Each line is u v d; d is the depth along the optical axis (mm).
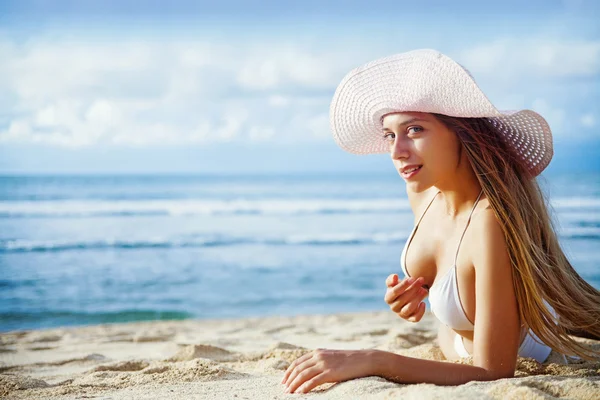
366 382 2100
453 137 2297
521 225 2213
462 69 2117
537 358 2885
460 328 2465
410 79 2277
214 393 2312
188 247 18250
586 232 19531
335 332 5551
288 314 9531
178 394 2340
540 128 2324
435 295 2422
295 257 16453
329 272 13961
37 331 6617
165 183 48094
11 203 31094
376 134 2770
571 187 38500
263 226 23828
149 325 7094
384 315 7461
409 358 2213
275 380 2568
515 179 2322
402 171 2320
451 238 2428
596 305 2398
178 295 11312
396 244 18984
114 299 10836
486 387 1990
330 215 26859
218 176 55062
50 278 12930
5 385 2803
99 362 4059
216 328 6594
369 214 27094
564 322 2441
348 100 2635
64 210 27281
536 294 2213
